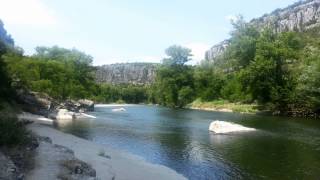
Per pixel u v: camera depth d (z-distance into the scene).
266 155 30.66
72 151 26.38
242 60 99.50
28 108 58.28
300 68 81.06
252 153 31.48
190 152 31.78
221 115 76.94
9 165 17.12
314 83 72.38
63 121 56.59
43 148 24.53
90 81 121.81
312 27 194.25
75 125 51.25
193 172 24.73
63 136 36.59
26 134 25.12
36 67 78.12
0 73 55.19
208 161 28.23
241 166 26.58
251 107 90.81
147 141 37.72
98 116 71.50
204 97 122.31
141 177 22.22
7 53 74.19
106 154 28.75
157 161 27.97
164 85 132.12
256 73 86.00
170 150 32.62
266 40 94.69
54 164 20.48
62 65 87.25
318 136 41.94
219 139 39.44
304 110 76.25
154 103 179.62
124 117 70.00
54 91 77.25
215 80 123.56
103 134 42.59
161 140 38.50
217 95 121.81
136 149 32.94
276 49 85.81
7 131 22.17
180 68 132.25
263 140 38.72
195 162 27.81
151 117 70.56
